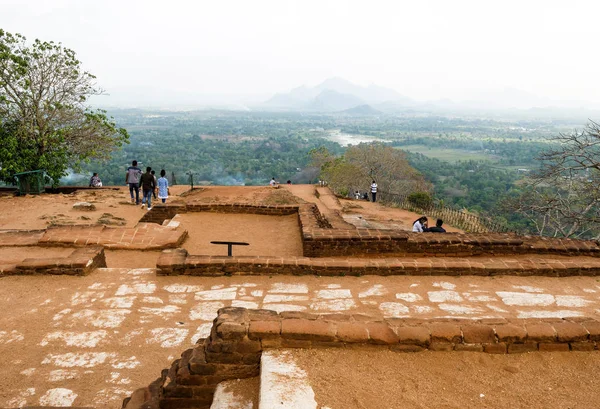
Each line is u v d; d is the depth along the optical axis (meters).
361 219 19.17
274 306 5.84
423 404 3.00
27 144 19.36
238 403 3.09
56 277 6.63
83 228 9.26
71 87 20.28
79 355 4.68
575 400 3.14
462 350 3.62
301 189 29.48
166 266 6.77
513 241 8.88
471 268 7.09
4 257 8.00
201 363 3.36
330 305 5.90
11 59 18.17
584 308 6.00
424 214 23.28
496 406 3.05
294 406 2.81
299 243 10.16
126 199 16.59
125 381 4.27
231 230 11.24
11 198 15.46
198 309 5.79
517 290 6.59
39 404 3.91
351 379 3.17
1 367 4.43
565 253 8.95
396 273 7.03
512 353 3.66
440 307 5.92
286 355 3.37
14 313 5.53
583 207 18.09
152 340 5.01
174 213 12.72
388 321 3.74
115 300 5.96
